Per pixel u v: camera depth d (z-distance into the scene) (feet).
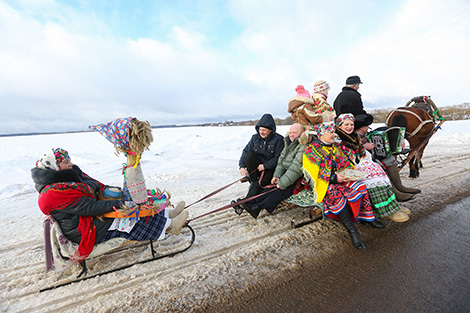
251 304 6.90
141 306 6.95
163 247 9.84
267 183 11.66
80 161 35.17
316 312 6.54
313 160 9.63
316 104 12.37
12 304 7.25
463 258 8.36
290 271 8.18
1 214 15.30
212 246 9.82
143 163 33.60
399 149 12.07
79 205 7.55
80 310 6.91
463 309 6.28
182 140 63.00
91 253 8.11
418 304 6.55
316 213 11.37
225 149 43.19
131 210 8.20
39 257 9.81
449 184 15.66
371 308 6.54
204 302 7.01
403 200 11.60
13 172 27.94
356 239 9.21
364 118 11.56
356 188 9.41
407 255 8.73
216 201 15.43
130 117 7.63
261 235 10.56
